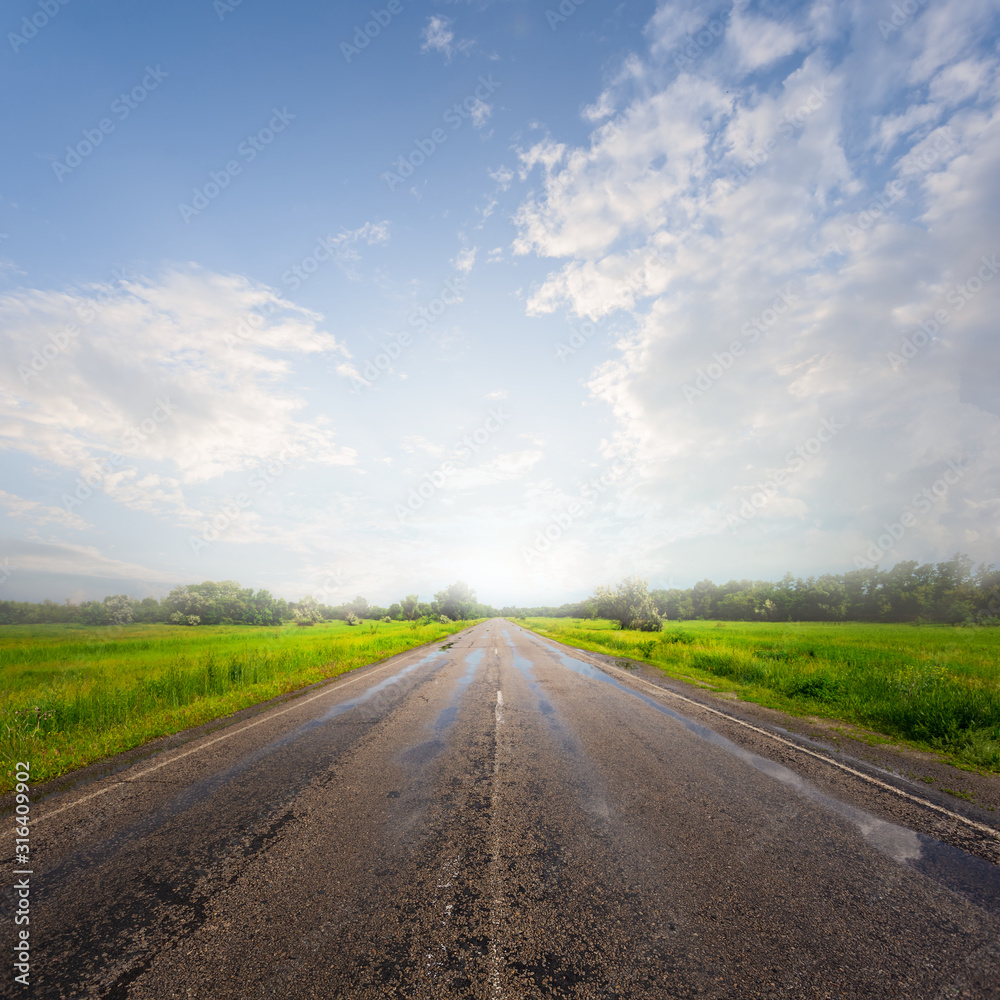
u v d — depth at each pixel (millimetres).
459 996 2012
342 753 5555
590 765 5078
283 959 2260
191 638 29344
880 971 2160
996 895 2779
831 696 8570
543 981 2090
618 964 2189
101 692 8617
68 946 2373
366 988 2064
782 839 3438
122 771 5148
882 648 17250
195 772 5027
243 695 9086
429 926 2473
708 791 4355
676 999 1988
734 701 8633
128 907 2695
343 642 20203
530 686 10086
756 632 31672
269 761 5316
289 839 3471
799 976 2131
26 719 7062
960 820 3832
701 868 3023
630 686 10141
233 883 2908
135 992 2078
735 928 2445
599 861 3107
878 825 3703
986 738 5949
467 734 6324
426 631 33938
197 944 2377
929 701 7035
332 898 2734
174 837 3549
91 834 3635
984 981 2107
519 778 4684
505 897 2709
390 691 9547
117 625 49500
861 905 2652
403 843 3379
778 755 5484
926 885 2865
